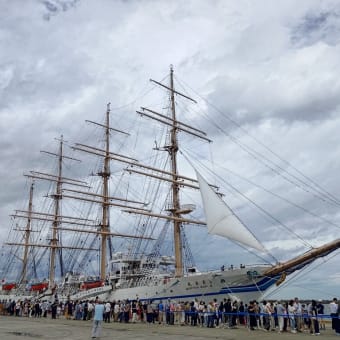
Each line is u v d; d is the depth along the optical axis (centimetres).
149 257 5291
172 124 5672
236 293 3566
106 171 7106
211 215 3447
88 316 3916
